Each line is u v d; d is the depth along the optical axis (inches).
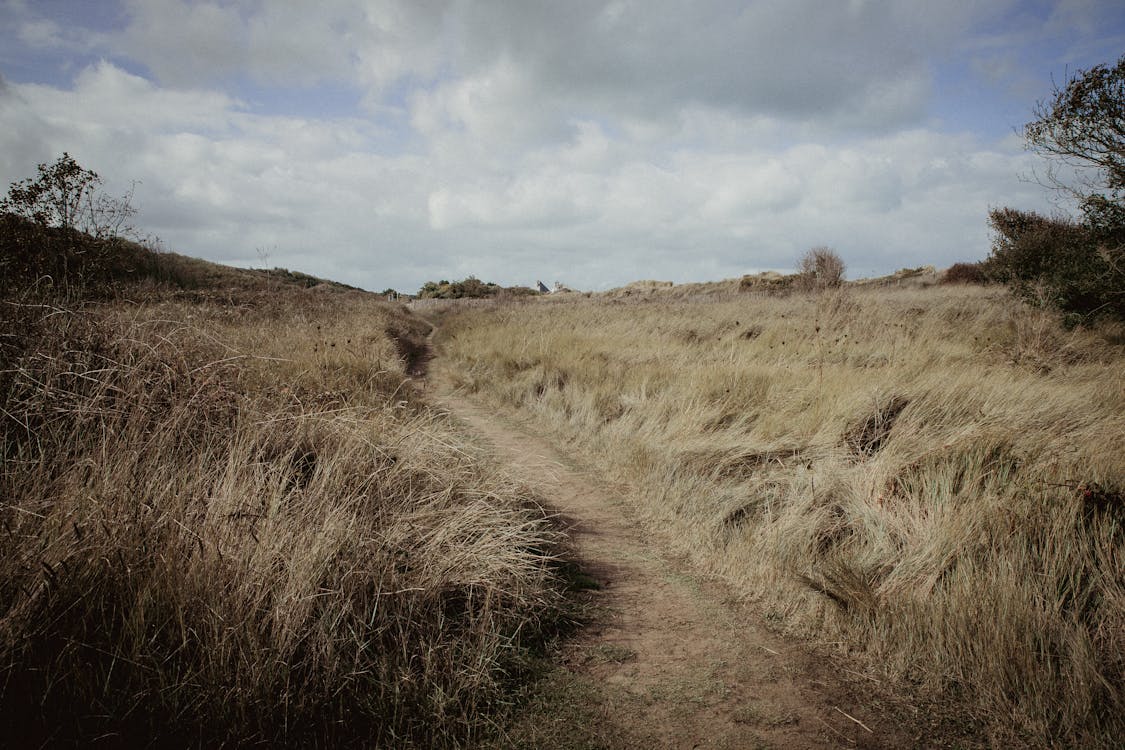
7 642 73.4
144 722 76.0
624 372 344.8
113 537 91.6
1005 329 388.5
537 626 114.4
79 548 88.4
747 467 193.2
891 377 237.8
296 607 90.9
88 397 133.0
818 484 166.4
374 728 84.3
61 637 79.4
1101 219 399.2
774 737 88.8
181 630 83.8
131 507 98.2
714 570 146.3
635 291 1647.4
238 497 109.0
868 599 117.4
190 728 76.4
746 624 122.4
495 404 353.7
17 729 71.1
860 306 483.8
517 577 122.3
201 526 100.0
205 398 148.2
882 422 198.5
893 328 394.6
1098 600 108.0
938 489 147.7
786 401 238.5
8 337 141.9
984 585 111.8
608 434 257.4
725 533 160.6
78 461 109.1
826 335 399.2
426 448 162.6
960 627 104.5
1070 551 114.4
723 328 491.8
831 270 864.9
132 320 170.7
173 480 108.3
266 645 86.0
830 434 199.0
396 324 724.0
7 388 130.9
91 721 73.7
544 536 155.5
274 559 98.3
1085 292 392.5
